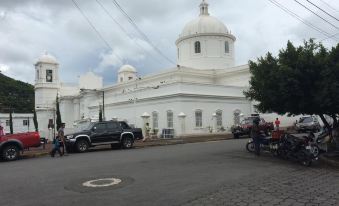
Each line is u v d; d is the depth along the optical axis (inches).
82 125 914.1
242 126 1165.7
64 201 316.8
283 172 458.0
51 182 408.8
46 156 772.6
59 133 760.3
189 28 2060.8
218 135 1316.4
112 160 604.1
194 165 515.8
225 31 2058.3
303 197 318.0
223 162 548.4
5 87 3085.6
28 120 2495.1
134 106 1619.1
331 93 541.3
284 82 573.9
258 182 387.9
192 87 1421.0
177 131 1354.6
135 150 823.7
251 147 699.4
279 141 609.0
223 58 2028.8
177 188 357.7
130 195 332.2
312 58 560.4
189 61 2037.4
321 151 618.2
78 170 494.6
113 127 890.1
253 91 679.7
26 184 402.6
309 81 569.9
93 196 332.2
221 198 314.5
